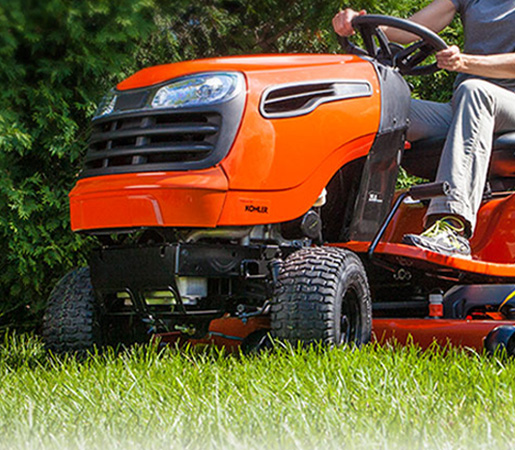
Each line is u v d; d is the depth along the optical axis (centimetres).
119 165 607
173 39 982
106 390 490
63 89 878
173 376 514
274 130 599
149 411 431
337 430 385
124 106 614
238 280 623
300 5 1048
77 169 919
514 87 790
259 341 675
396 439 370
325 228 695
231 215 578
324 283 591
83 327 654
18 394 487
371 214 693
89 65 858
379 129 674
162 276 582
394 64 756
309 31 1088
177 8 965
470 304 751
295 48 1130
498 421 398
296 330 587
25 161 910
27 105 878
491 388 459
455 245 686
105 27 847
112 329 687
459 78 822
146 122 597
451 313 755
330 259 606
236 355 685
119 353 647
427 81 1482
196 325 669
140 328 709
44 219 903
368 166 673
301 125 615
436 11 854
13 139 837
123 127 608
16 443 374
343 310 635
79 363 614
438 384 482
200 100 589
